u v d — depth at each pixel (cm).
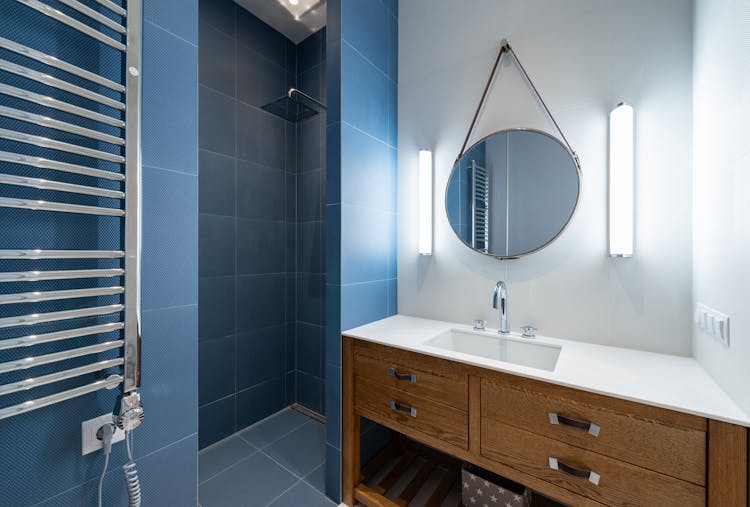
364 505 156
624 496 91
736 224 83
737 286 83
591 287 140
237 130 213
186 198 95
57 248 74
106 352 82
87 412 78
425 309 187
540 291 152
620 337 133
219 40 203
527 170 154
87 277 75
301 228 248
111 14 82
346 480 156
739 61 81
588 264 141
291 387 249
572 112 145
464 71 174
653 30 128
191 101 97
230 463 186
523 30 157
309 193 244
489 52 167
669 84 124
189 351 96
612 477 93
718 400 86
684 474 84
